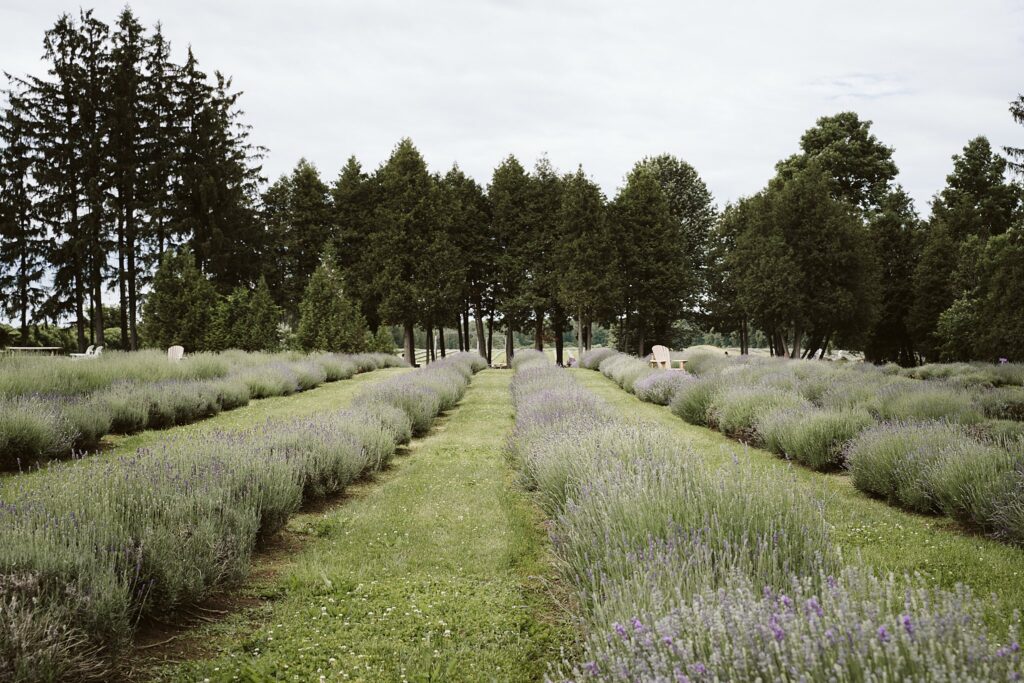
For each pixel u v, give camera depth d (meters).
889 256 47.75
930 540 6.56
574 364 41.38
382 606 5.02
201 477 6.42
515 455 10.53
